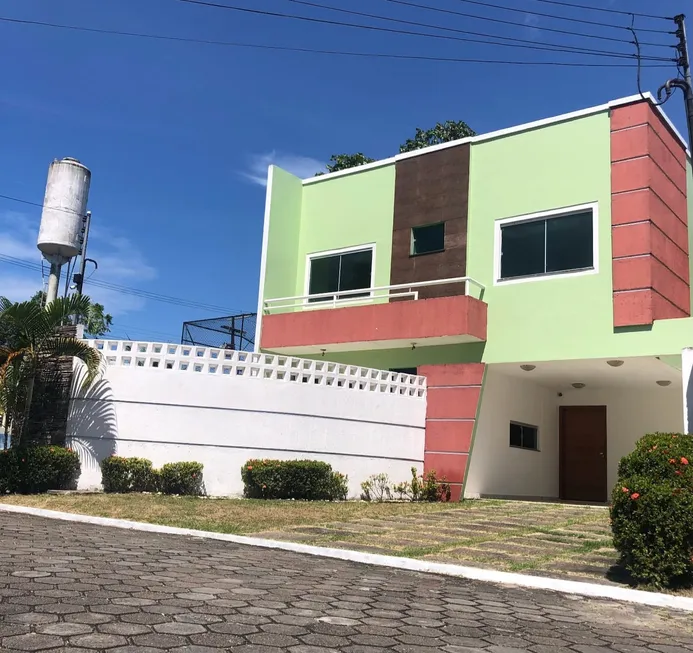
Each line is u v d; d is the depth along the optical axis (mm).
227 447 13664
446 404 15945
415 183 17703
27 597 5109
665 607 6453
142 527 9906
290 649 4270
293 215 19734
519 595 6703
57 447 13328
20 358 13094
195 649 4125
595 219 14609
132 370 13641
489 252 16109
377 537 9680
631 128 14414
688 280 15625
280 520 10875
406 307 16031
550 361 14953
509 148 16250
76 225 17844
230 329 19906
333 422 14664
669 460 7340
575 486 18797
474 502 14594
